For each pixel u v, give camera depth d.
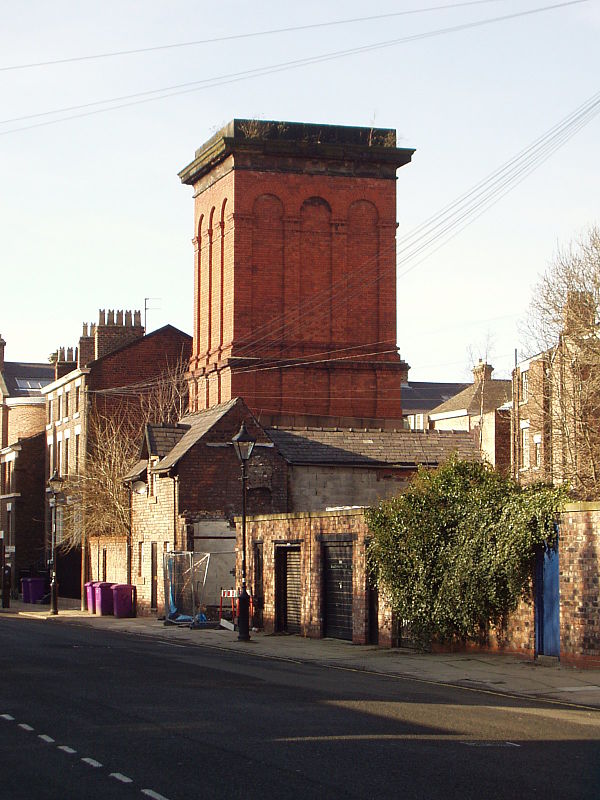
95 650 28.28
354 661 25.67
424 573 26.88
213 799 10.39
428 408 105.81
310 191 56.84
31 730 14.34
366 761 12.21
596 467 46.84
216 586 42.03
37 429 79.44
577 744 13.52
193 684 19.75
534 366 52.53
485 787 10.98
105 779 11.31
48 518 71.75
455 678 21.86
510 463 58.50
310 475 43.66
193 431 44.75
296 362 56.06
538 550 24.27
